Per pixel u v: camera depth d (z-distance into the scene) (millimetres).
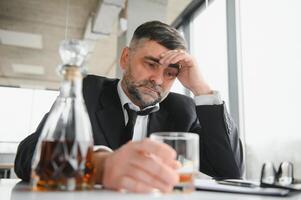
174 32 1121
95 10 3984
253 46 2164
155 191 466
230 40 2492
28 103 5836
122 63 1218
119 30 3957
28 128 5684
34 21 4367
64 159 466
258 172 1938
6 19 4320
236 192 520
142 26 1146
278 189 550
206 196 465
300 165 1561
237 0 2441
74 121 483
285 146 1709
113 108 1128
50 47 5215
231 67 2439
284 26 1817
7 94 5746
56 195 424
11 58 5684
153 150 471
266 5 2029
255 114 2059
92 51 5258
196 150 512
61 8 3994
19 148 759
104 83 1242
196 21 3484
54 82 7008
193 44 3492
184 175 495
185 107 1269
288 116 1714
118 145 1059
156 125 1177
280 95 1804
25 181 659
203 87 1087
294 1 1738
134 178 464
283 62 1802
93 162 509
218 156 997
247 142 2111
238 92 2301
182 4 3479
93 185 497
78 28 4535
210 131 1006
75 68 498
